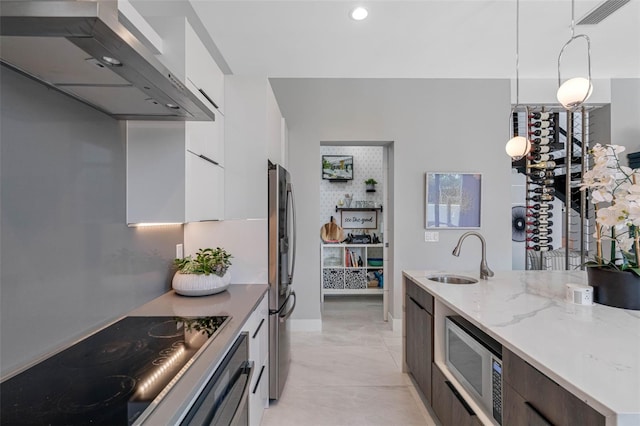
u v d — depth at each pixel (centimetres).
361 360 292
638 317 143
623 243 155
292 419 208
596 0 230
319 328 368
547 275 246
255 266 223
